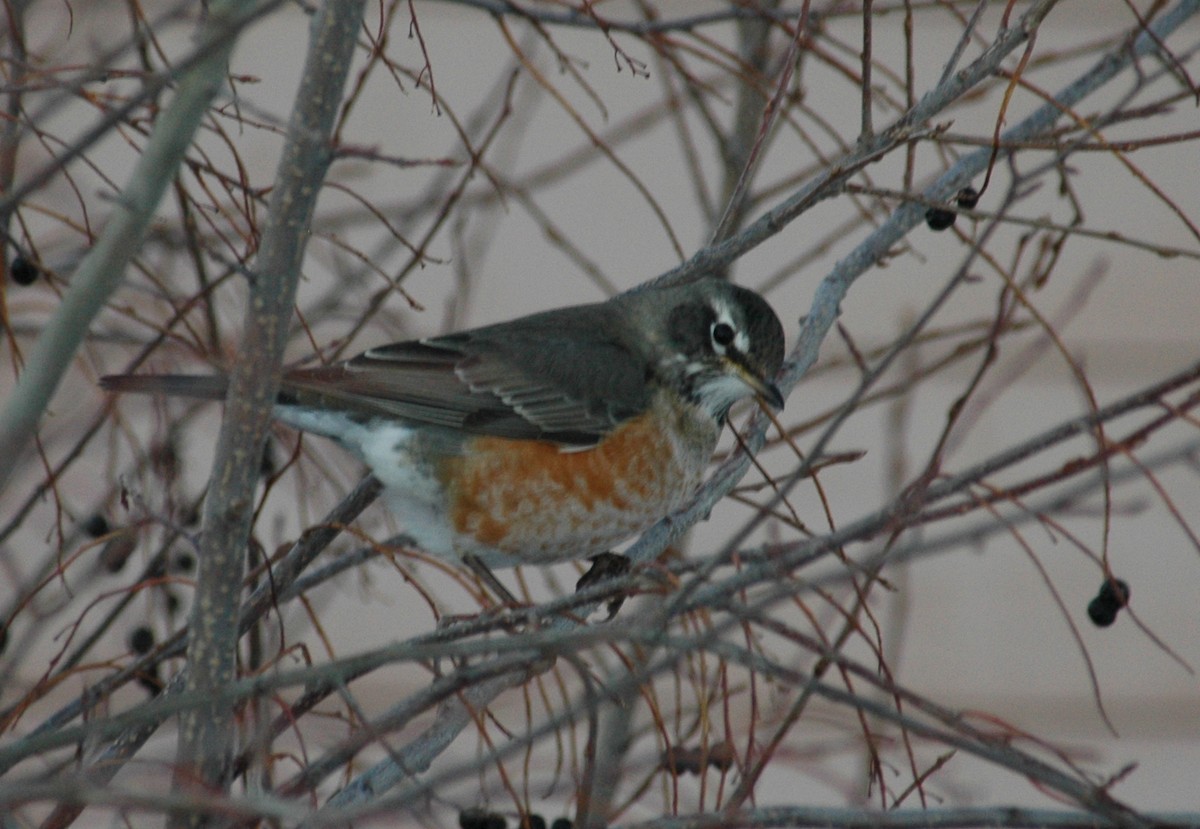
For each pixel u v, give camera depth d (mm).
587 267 12078
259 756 6582
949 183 10094
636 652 7668
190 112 6023
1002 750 6402
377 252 12734
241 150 14172
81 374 12055
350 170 13820
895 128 8664
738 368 11086
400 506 10844
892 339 14797
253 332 7145
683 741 8367
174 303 9055
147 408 11797
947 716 6395
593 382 10961
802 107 10234
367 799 7801
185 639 8664
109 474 10438
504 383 10812
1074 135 10672
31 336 11219
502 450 10688
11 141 8891
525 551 10961
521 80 15383
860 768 11609
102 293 6059
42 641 12414
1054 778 6387
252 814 5590
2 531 10656
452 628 8148
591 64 15891
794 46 9352
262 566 8523
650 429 11062
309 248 13211
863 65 8672
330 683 7691
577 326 11539
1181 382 6840
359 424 10633
